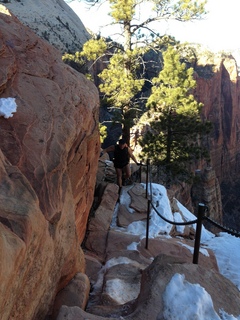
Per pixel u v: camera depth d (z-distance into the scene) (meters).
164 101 17.81
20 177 2.99
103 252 6.34
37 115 4.07
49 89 4.66
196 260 4.57
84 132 5.10
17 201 2.74
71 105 4.73
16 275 2.42
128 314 3.46
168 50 18.16
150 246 6.69
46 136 3.86
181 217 8.80
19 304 2.64
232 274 6.64
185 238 8.09
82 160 5.25
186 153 18.14
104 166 10.30
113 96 16.08
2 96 4.11
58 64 5.68
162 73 18.14
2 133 3.64
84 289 3.89
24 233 2.51
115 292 4.58
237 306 3.57
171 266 3.77
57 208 3.39
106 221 7.40
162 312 3.21
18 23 5.94
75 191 5.21
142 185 9.27
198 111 17.73
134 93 15.61
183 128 17.56
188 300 3.35
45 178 3.41
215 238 8.48
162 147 18.19
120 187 9.16
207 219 4.41
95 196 8.61
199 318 3.18
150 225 7.66
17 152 3.48
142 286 3.72
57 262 3.49
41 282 3.08
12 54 4.87
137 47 16.16
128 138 16.78
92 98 5.76
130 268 5.44
